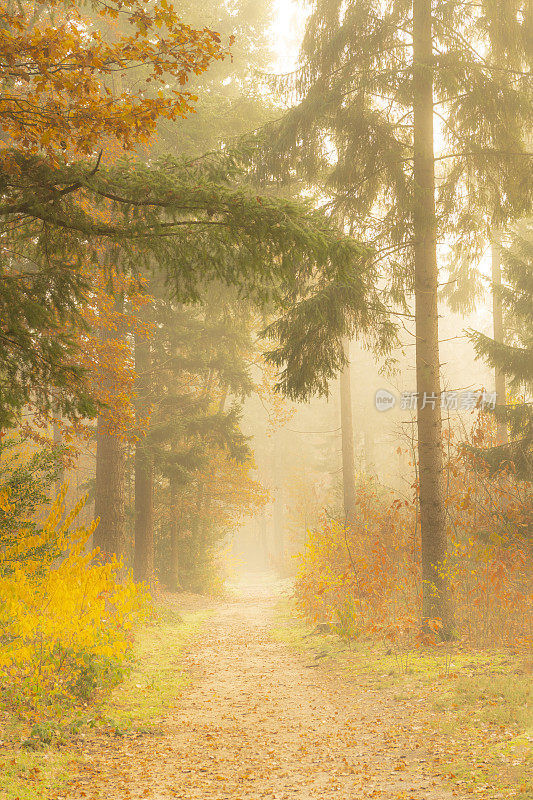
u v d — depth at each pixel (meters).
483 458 13.32
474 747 6.03
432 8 12.21
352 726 7.48
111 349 13.04
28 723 7.07
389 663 10.51
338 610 13.62
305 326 11.91
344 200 12.78
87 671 8.55
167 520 30.64
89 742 6.83
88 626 8.89
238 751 6.76
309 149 12.80
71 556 9.04
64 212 6.92
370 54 11.97
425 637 11.08
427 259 12.64
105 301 12.34
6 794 5.16
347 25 11.75
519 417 13.41
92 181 6.70
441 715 7.27
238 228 6.87
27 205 6.70
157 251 7.09
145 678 10.43
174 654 13.14
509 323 23.08
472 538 12.05
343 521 23.42
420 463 12.36
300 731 7.45
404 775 5.64
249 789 5.61
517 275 15.59
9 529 8.82
